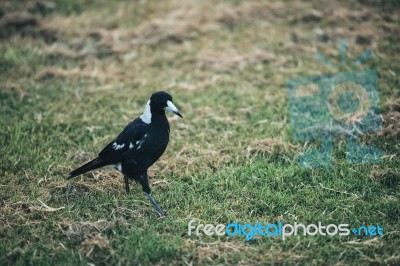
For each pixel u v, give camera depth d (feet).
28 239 23.77
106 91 36.42
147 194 25.41
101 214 25.09
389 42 40.55
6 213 25.23
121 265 22.00
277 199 26.07
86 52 40.55
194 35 42.73
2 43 41.39
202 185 27.14
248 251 22.82
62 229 24.18
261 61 39.32
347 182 27.09
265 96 35.47
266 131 31.71
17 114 33.53
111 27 43.83
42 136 31.45
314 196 26.13
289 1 46.50
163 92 25.55
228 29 43.47
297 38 41.83
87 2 46.98
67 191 26.68
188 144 30.81
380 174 27.12
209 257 22.39
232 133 31.65
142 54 40.70
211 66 39.06
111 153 25.41
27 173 28.25
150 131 25.31
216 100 35.35
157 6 46.60
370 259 21.98
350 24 43.09
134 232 23.91
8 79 37.14
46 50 40.63
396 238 23.27
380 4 45.42
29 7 45.03
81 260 22.20
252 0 46.93
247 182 27.22
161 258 22.33
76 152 29.89
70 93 36.04
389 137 29.89
